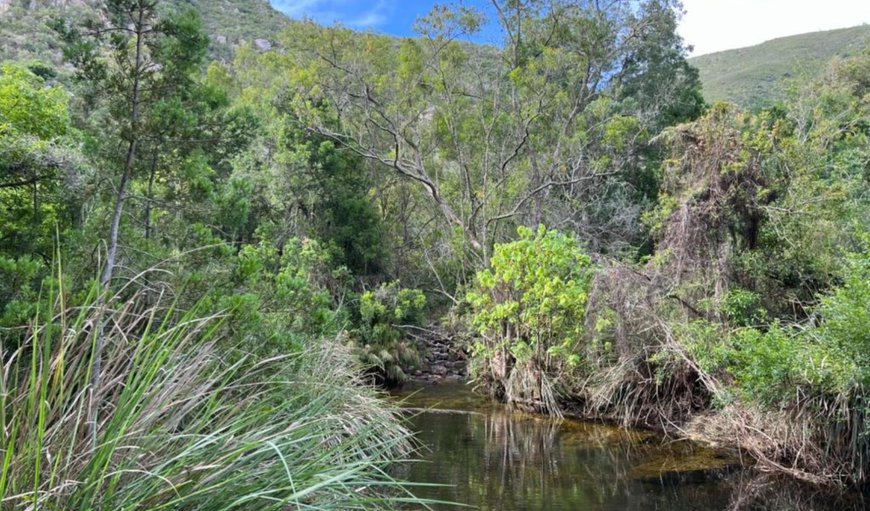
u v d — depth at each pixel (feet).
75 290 14.40
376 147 64.69
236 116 18.30
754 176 30.53
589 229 56.59
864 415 20.35
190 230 17.76
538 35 59.77
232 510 8.24
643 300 29.37
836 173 40.55
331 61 55.01
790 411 22.25
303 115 55.06
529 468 23.13
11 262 14.05
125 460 7.94
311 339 22.17
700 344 26.48
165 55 16.96
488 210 54.75
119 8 16.61
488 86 60.70
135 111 16.61
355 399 22.20
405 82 56.34
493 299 37.47
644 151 65.46
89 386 8.36
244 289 18.66
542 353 33.68
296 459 9.53
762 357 22.06
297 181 51.88
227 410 11.10
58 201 17.70
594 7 60.44
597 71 63.77
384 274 57.26
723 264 29.22
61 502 7.13
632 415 29.89
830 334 20.95
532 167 57.82
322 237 52.54
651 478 21.91
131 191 18.28
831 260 29.07
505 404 35.60
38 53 54.19
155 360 9.15
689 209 30.09
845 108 65.98
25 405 7.77
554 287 32.55
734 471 22.62
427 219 69.67
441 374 45.29
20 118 28.45
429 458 24.43
